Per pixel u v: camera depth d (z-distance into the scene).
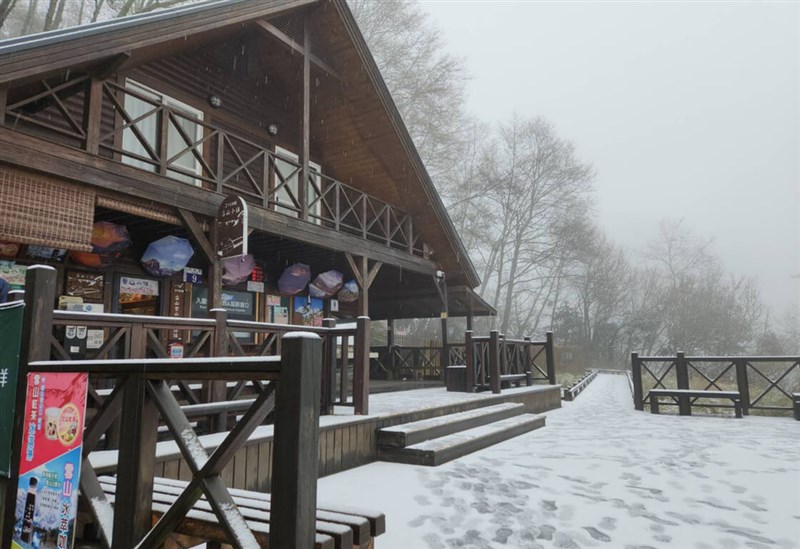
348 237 9.36
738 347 39.19
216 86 9.45
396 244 12.37
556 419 10.27
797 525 4.02
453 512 4.18
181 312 8.95
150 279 8.48
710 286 41.81
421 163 11.12
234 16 7.36
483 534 3.75
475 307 14.52
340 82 10.16
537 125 33.16
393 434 5.81
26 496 3.02
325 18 9.22
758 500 4.63
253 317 10.52
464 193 27.47
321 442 5.09
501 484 5.00
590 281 40.78
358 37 9.52
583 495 4.71
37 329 3.25
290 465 1.99
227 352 5.02
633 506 4.42
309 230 8.48
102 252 7.33
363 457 5.66
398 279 13.32
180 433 2.41
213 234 6.86
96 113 5.78
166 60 8.62
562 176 32.41
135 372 2.54
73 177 5.44
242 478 4.24
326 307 12.46
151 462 2.52
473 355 10.33
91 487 2.78
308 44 8.91
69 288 7.37
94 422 2.69
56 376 2.96
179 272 8.86
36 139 5.16
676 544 3.64
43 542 2.87
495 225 31.64
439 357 13.68
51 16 15.51
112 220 7.35
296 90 10.64
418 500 4.45
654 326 41.31
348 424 5.46
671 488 4.97
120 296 8.02
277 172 8.17
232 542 2.14
